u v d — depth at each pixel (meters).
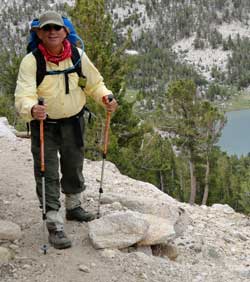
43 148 4.72
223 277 4.92
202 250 5.61
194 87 28.91
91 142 16.33
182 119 28.89
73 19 17.28
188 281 4.71
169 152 34.44
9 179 7.03
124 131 19.06
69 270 4.59
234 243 6.15
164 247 5.38
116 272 4.63
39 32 4.55
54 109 4.76
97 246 4.95
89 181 7.48
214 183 33.34
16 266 4.61
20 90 4.55
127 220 5.17
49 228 4.94
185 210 7.05
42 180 4.75
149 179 21.33
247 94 198.25
